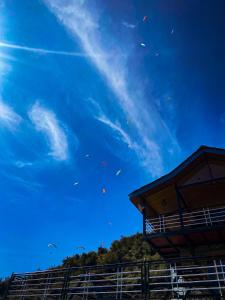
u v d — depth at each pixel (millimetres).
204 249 14664
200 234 13672
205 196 16031
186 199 16375
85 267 11648
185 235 13859
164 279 14195
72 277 11875
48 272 13086
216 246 14406
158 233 14242
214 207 15727
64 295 11445
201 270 13711
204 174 15891
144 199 16531
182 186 15430
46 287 13570
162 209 16969
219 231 13219
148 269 10117
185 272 14062
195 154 15844
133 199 16703
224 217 14781
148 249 31422
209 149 15500
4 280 23547
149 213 16719
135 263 10531
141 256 30875
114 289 15047
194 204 16375
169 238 14469
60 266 34969
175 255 16703
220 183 15188
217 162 15742
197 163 16016
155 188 16281
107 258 33281
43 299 12422
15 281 14250
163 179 16109
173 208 16656
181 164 15992
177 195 15297
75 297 13641
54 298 13188
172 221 16297
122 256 33031
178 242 15031
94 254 37094
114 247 36938
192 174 16188
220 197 15742
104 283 15477
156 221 16891
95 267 11359
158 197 16516
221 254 14078
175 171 16000
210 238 14055
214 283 12156
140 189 16453
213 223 14695
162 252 16594
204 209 15219
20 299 13320
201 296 9156
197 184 15039
